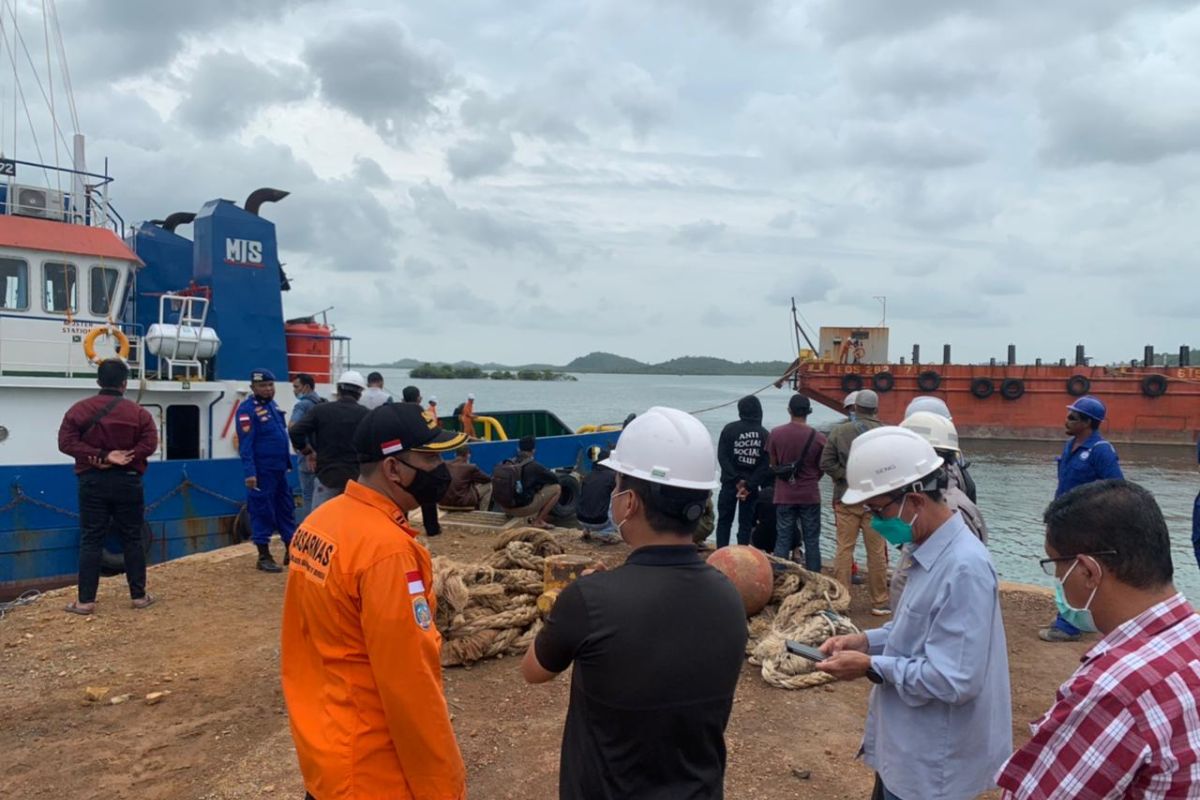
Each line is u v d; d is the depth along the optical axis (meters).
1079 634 6.47
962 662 2.50
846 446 7.36
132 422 6.87
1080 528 1.90
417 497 2.62
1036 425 35.28
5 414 9.73
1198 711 1.65
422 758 2.40
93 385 10.06
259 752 4.52
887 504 2.68
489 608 6.26
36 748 4.59
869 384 35.91
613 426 16.77
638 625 2.04
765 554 6.67
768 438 8.41
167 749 4.58
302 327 13.67
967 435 35.56
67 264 10.83
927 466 2.65
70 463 9.74
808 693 5.44
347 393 7.95
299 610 2.53
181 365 11.58
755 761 4.48
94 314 11.07
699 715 2.09
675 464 2.15
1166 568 1.84
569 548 9.20
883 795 2.82
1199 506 5.41
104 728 4.84
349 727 2.40
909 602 2.69
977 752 2.61
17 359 10.39
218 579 8.00
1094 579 1.88
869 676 2.64
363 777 2.38
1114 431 34.97
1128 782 1.67
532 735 4.75
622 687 2.04
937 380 35.62
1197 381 34.28
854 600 7.63
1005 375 35.69
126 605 7.12
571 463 15.16
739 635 2.20
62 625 6.57
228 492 10.71
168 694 5.27
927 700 2.58
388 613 2.34
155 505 10.18
